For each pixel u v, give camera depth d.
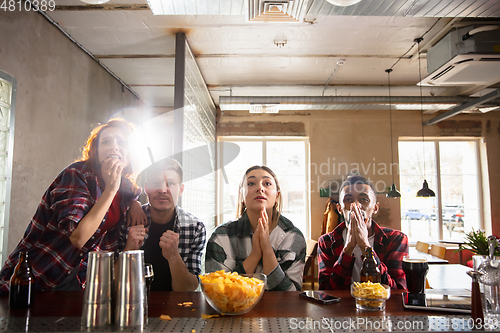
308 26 3.03
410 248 4.93
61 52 2.98
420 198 5.43
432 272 2.99
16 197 2.39
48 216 1.60
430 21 2.96
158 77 4.15
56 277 1.54
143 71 3.95
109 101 3.95
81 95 3.33
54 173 2.85
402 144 5.47
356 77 4.27
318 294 1.27
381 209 4.54
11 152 2.32
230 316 1.04
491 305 0.98
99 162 1.74
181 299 1.23
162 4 1.76
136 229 1.71
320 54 3.61
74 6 2.63
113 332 0.90
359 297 1.11
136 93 4.68
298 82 4.43
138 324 0.95
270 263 1.43
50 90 2.81
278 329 0.92
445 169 5.43
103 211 1.65
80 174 1.68
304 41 3.31
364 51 3.54
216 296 1.01
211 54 3.56
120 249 1.74
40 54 2.68
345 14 1.77
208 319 1.01
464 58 2.94
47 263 1.53
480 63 3.00
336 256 1.67
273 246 1.52
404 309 1.11
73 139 3.17
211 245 1.47
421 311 1.09
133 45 3.31
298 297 1.27
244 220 1.50
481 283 0.99
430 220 5.41
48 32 2.79
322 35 3.20
